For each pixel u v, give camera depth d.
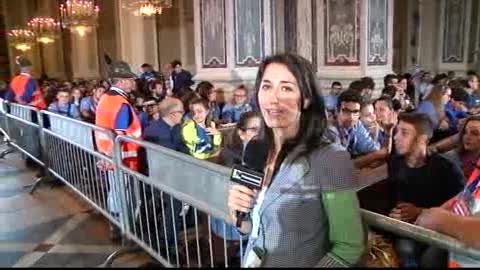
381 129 4.06
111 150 3.54
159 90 8.27
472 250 1.36
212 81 8.12
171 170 2.71
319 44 8.76
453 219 1.74
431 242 1.44
